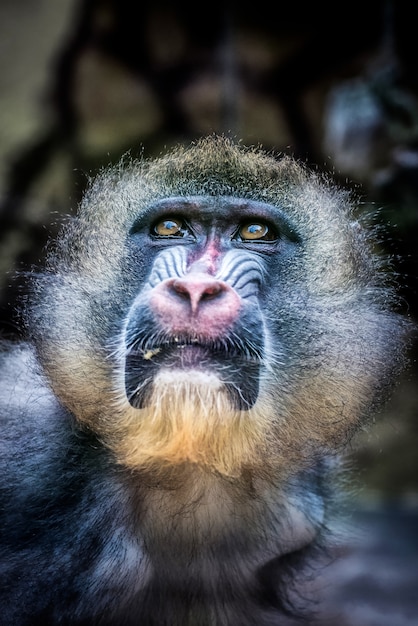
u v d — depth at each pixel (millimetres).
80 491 8602
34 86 21234
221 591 8789
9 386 9438
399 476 17734
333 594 12156
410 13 16781
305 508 9211
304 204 8703
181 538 8508
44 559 8391
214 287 7625
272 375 7969
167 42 20938
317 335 8367
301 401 8266
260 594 9125
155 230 8555
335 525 10273
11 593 8297
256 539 8727
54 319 8391
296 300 8391
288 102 20703
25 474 8688
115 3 20828
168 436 7504
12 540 8492
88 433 8539
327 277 8617
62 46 21172
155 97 21000
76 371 8211
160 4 20734
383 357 8758
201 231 8492
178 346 7609
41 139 20734
